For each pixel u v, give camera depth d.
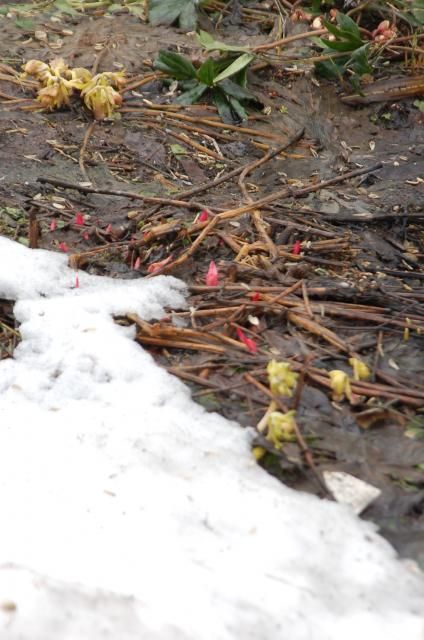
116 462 3.82
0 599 2.99
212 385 4.36
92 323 4.70
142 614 3.02
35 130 7.24
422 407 4.30
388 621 3.21
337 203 6.64
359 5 9.30
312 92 8.26
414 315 4.96
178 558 3.35
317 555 3.45
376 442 4.09
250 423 4.16
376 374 4.48
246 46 8.56
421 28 9.02
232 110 7.89
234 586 3.24
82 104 7.65
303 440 3.98
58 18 9.02
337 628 3.14
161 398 4.24
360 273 5.60
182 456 3.88
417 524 3.68
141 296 4.96
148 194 6.53
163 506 3.59
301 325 4.80
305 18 9.02
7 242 5.41
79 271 5.24
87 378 4.37
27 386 4.35
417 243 6.13
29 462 3.82
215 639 2.99
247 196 6.26
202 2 9.09
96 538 3.42
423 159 7.54
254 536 3.50
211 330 4.74
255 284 5.18
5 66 8.05
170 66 7.94
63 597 3.03
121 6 9.33
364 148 7.74
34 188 6.40
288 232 5.88
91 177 6.70
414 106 8.25
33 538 3.39
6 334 4.79
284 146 7.09
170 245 5.56
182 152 7.25
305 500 3.72
